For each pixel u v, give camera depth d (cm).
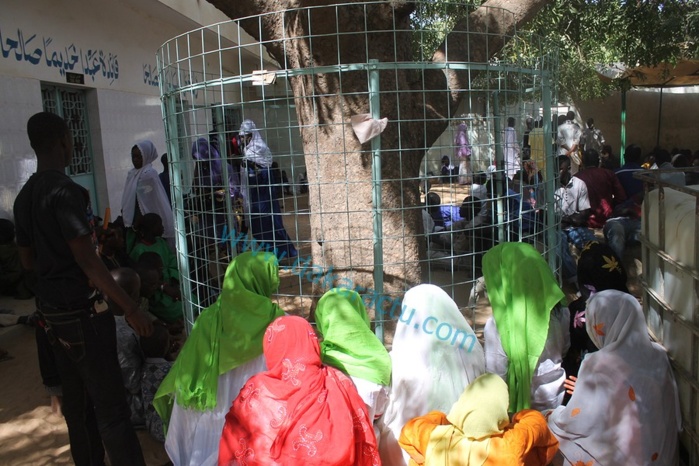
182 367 270
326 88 375
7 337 511
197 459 259
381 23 378
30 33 740
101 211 933
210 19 1266
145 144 616
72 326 258
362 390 249
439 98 401
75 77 846
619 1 852
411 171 391
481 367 279
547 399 293
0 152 668
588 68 1162
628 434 256
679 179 331
